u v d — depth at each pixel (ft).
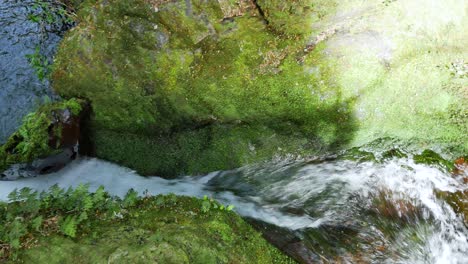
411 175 17.65
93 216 14.49
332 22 17.35
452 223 16.92
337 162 18.52
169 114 18.67
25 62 20.99
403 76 17.29
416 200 17.37
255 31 17.97
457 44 16.90
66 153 18.71
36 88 20.27
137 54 18.52
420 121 17.63
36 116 18.02
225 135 18.65
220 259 13.10
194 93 18.17
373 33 17.15
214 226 14.15
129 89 18.65
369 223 17.07
